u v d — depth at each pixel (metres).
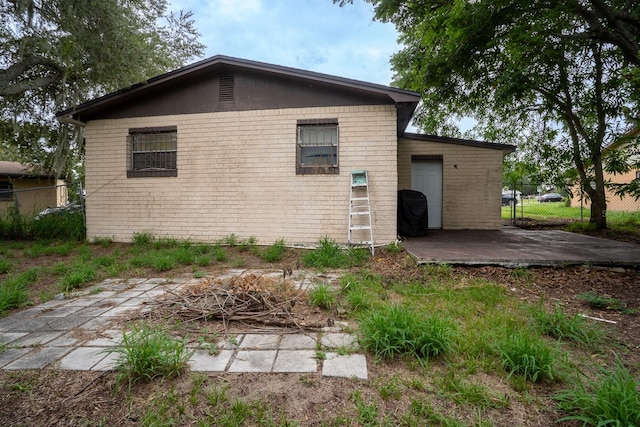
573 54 8.35
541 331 2.56
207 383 1.92
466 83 8.85
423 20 7.97
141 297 3.66
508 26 6.68
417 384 1.88
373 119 6.27
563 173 9.71
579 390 1.77
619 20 5.72
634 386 1.65
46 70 7.92
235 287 3.33
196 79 6.81
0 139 10.54
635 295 3.55
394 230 6.24
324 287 3.41
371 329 2.37
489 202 8.94
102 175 7.20
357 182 6.18
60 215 8.86
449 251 5.27
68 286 4.02
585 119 9.54
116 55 6.86
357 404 1.72
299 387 1.88
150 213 7.04
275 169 6.59
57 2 6.17
